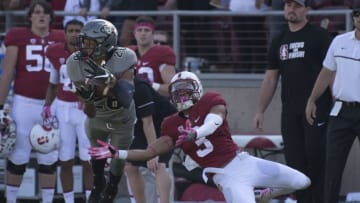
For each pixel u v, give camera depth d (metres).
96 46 23.27
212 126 23.16
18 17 36.75
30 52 31.50
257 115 30.97
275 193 25.08
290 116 29.83
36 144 30.89
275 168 24.22
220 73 36.34
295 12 29.52
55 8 37.50
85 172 31.33
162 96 28.83
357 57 27.86
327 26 34.94
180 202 33.12
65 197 31.53
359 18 27.52
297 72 29.61
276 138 33.75
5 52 31.72
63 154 31.25
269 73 30.75
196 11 35.19
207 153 24.02
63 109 31.14
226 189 23.89
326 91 29.52
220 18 36.66
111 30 23.44
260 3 36.28
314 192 29.80
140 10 36.12
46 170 31.58
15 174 31.44
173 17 35.53
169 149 23.94
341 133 28.12
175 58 31.83
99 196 25.98
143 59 31.39
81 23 30.72
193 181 33.16
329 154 28.20
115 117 24.64
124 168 28.20
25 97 31.44
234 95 35.81
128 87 23.38
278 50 30.19
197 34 36.56
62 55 31.03
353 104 27.97
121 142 25.36
